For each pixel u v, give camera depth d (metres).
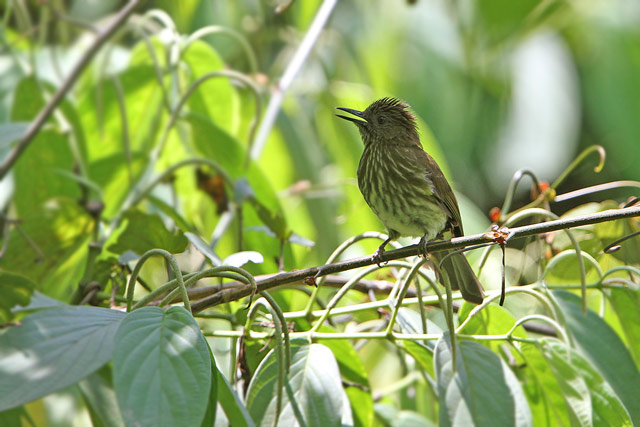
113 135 9.66
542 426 6.49
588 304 7.90
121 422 5.27
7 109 9.27
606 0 12.35
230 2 13.00
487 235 6.16
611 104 12.27
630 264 7.79
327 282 7.73
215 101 9.83
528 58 14.00
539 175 14.74
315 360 5.69
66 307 4.89
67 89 7.78
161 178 8.12
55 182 8.69
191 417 4.20
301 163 11.22
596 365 6.45
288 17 13.20
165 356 4.38
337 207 10.83
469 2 11.81
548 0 10.20
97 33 8.67
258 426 5.43
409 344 6.14
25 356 4.50
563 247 7.80
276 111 9.34
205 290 6.87
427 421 7.68
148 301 5.19
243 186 7.87
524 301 8.81
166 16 9.60
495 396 5.38
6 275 5.62
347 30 13.08
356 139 11.52
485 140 14.73
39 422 6.88
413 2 10.12
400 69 13.20
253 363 6.40
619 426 5.91
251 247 8.09
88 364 4.45
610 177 15.92
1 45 9.64
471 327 6.77
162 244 6.96
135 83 9.51
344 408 5.60
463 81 13.57
